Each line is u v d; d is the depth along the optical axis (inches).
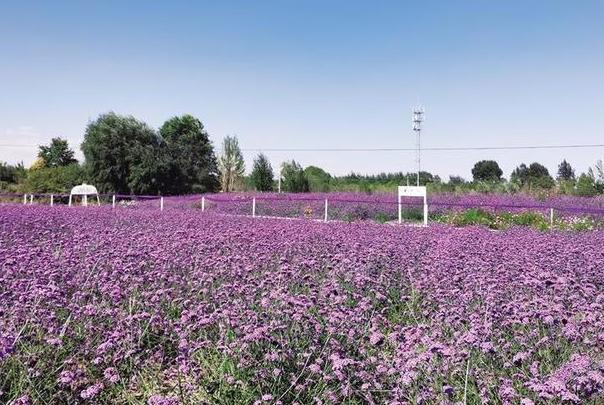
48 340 187.3
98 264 297.9
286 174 1889.8
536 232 600.1
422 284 284.5
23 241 380.2
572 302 246.2
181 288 274.1
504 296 269.7
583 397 153.4
